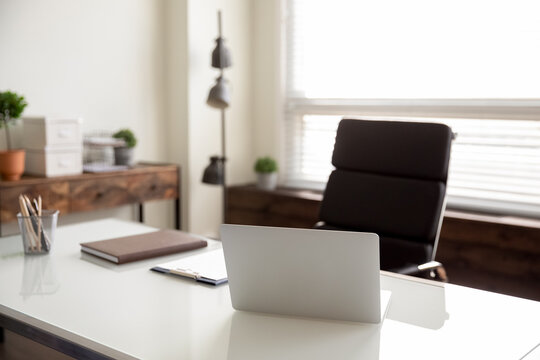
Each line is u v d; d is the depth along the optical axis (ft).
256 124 14.43
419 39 11.86
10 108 9.64
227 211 13.74
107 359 3.63
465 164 11.43
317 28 13.28
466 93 11.32
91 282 5.01
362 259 4.04
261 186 13.39
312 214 12.22
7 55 10.80
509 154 10.96
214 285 4.97
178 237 6.24
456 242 10.39
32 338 4.11
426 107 11.75
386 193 7.42
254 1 14.14
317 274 4.19
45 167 10.27
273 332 4.03
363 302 4.16
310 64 13.46
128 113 12.79
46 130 10.19
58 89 11.57
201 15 13.11
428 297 4.82
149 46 13.04
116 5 12.35
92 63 12.06
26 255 5.82
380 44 12.39
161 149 13.52
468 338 3.98
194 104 13.21
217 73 13.61
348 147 7.86
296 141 13.88
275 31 13.79
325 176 13.42
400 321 4.27
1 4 10.61
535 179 10.68
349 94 12.90
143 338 3.88
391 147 7.50
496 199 11.06
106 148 12.52
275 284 4.29
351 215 7.63
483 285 10.18
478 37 11.13
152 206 13.41
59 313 4.31
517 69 10.74
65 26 11.57
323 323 4.22
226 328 4.08
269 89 14.07
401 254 7.10
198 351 3.69
